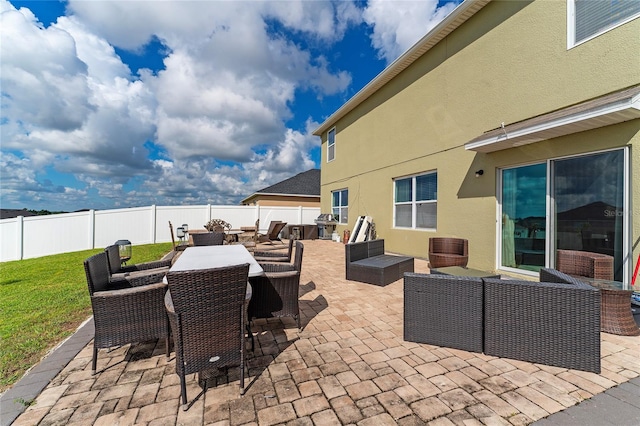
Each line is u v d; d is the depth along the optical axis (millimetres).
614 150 3988
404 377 2318
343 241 11953
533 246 5090
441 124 7039
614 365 2443
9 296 4605
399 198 8820
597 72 4156
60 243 10914
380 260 5875
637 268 3730
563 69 4582
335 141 12992
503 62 5543
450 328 2797
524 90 5164
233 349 2109
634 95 3240
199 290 1948
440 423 1809
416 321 2928
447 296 2795
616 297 3086
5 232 9922
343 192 12594
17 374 2379
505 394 2088
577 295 2355
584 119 3715
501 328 2611
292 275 3141
